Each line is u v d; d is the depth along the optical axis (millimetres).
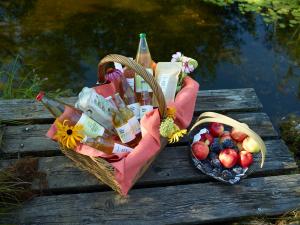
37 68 2002
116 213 1159
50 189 1213
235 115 1501
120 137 1180
